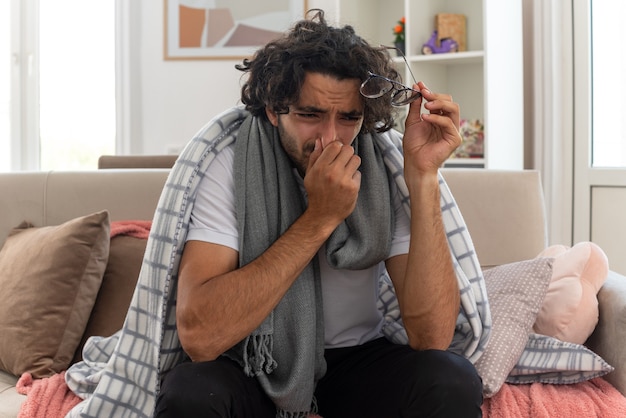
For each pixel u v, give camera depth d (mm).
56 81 4805
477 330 1673
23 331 2045
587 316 1934
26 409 1761
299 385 1524
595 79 3660
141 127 4648
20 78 4777
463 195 2291
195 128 4602
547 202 3725
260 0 4496
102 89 4785
